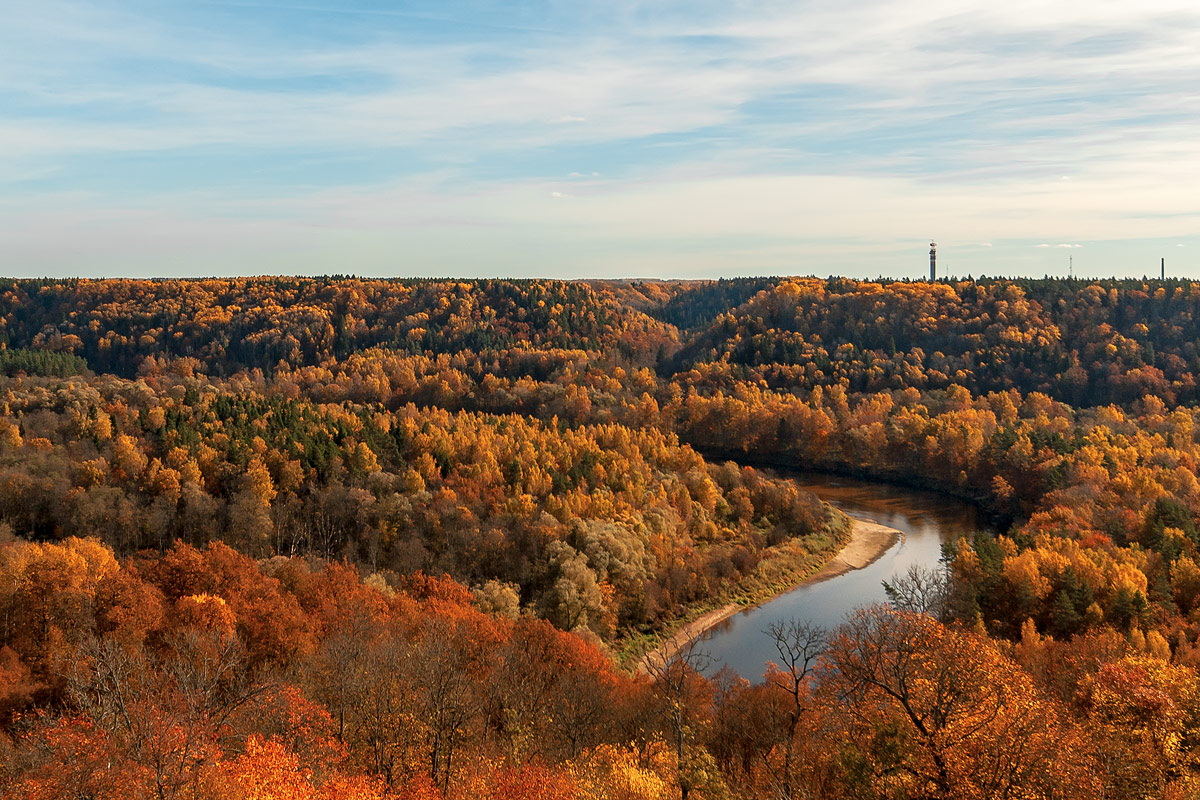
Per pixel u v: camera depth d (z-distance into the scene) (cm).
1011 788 3734
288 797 3484
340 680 4828
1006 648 7250
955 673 4222
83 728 3862
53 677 5200
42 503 9975
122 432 12488
